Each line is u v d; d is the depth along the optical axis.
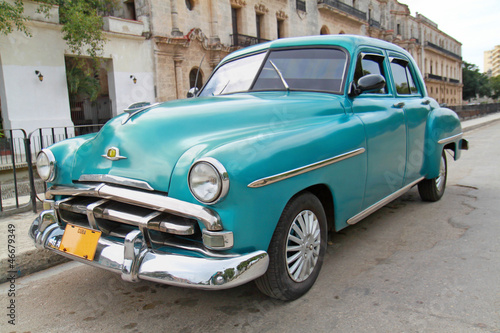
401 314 2.38
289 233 2.40
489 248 3.36
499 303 2.46
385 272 2.98
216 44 18.70
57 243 2.50
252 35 21.50
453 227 3.96
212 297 2.71
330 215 2.87
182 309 2.56
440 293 2.62
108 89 15.23
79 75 13.70
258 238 2.13
